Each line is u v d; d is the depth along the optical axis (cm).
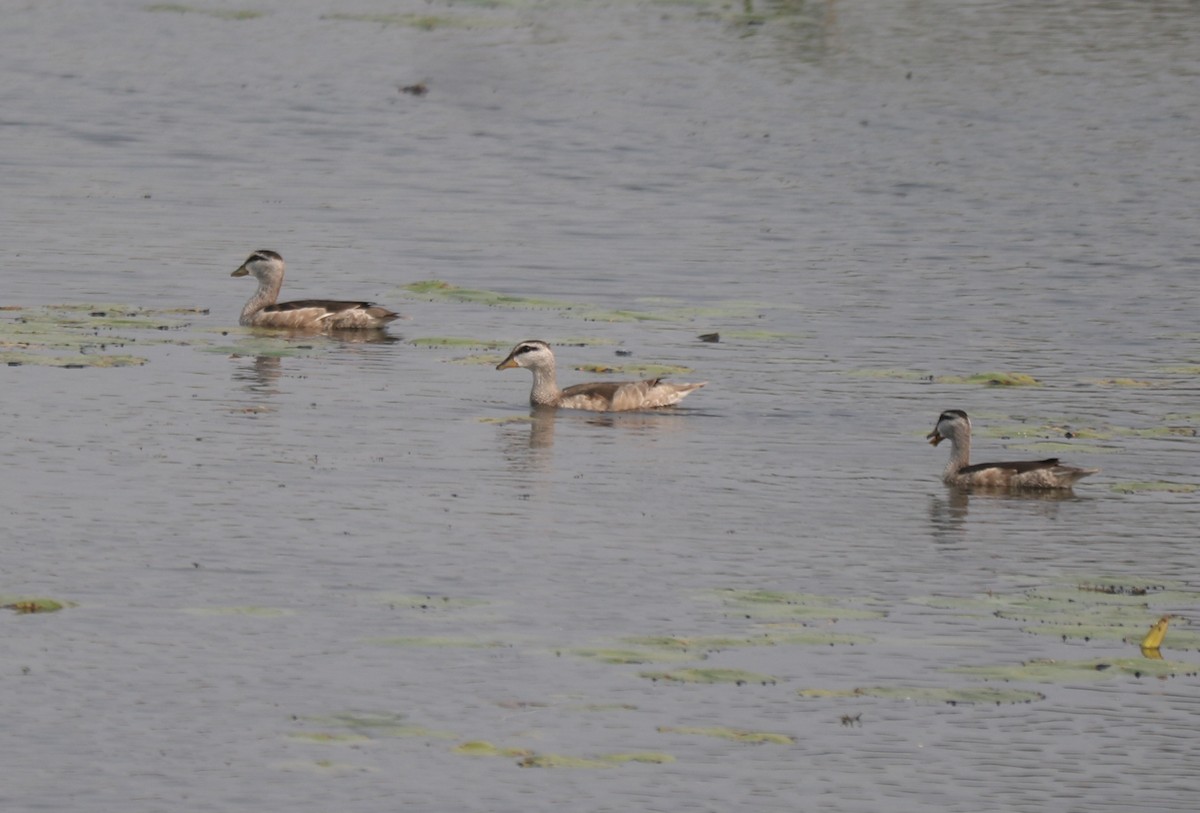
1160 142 6575
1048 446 3114
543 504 2720
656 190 5681
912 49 8406
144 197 5347
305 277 4403
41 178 5581
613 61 8112
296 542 2508
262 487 2752
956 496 2834
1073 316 4178
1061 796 1858
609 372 3547
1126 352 3828
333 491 2745
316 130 6600
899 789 1861
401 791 1831
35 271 4325
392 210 5275
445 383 3459
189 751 1900
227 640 2164
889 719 2014
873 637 2220
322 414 3195
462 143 6419
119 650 2130
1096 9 9538
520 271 4538
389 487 2777
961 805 1833
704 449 3062
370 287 4316
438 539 2542
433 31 8944
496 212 5284
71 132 6397
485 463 2933
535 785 1847
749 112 7031
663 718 1998
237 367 3506
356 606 2280
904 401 3406
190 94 7256
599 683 2075
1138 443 3150
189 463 2861
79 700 2002
